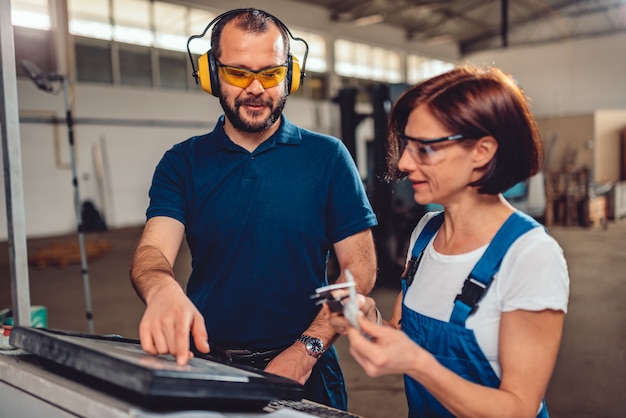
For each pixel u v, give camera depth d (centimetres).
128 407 61
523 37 1612
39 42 946
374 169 534
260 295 124
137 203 1071
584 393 296
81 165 992
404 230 543
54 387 71
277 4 1255
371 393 304
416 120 77
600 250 752
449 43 1720
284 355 108
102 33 1015
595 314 447
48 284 609
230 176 124
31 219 940
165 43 1101
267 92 109
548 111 1586
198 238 126
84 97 988
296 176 124
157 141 1092
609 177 1207
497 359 76
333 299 70
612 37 1474
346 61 1430
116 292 566
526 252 74
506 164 75
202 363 76
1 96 142
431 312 83
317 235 126
